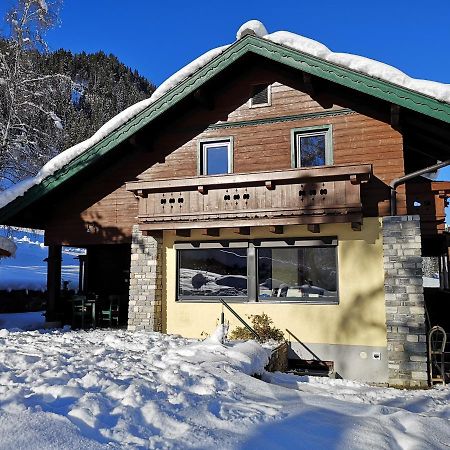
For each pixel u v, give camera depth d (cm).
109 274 1591
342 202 928
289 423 388
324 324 973
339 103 1037
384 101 970
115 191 1220
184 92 1075
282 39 1033
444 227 995
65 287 1812
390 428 404
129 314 1110
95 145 1134
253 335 959
